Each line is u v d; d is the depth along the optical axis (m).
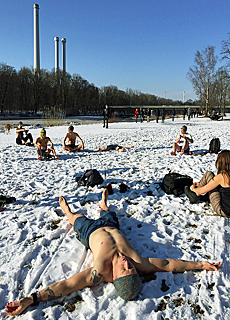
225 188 4.53
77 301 2.84
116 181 6.81
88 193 5.93
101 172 7.66
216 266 3.25
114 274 2.91
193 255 3.57
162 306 2.74
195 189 5.01
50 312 2.68
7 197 5.62
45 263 3.45
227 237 4.00
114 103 120.88
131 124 29.70
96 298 2.82
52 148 9.80
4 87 78.31
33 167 8.58
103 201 4.73
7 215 4.93
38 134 19.77
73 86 97.25
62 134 19.61
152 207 5.12
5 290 3.03
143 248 3.71
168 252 3.64
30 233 4.22
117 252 3.09
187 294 2.88
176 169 7.78
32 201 5.62
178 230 4.22
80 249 3.72
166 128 22.70
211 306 2.71
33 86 85.06
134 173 7.57
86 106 103.88
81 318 2.60
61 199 4.56
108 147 11.57
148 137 15.91
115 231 3.46
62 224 4.50
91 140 15.16
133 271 2.82
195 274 3.23
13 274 3.25
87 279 2.91
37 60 112.88
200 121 37.09
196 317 2.59
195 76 50.94
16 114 79.88
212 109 55.00
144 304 2.71
